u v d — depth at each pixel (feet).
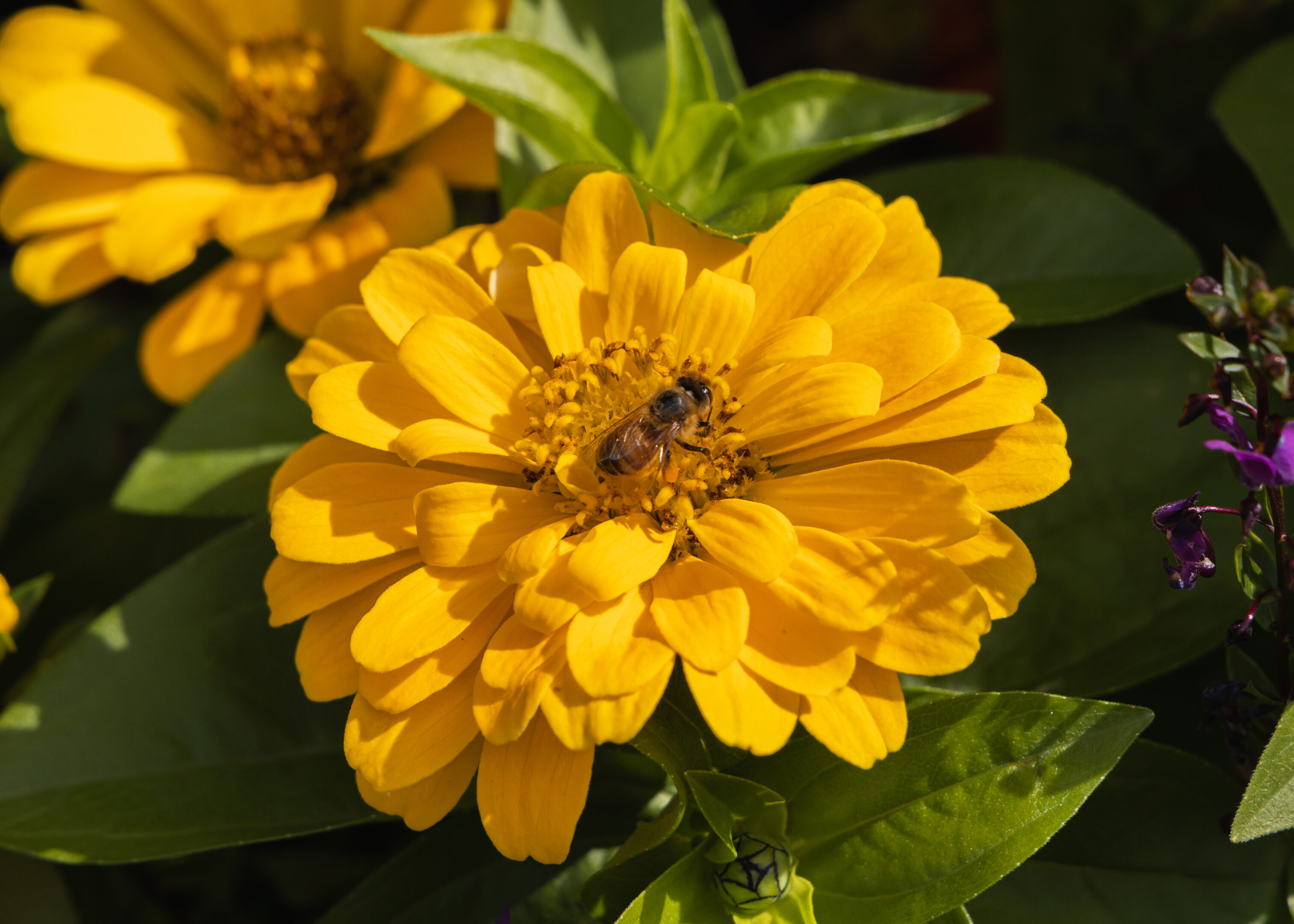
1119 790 0.97
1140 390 1.04
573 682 0.90
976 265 1.07
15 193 1.10
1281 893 0.95
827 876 0.93
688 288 0.98
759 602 0.91
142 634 1.02
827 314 0.97
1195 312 1.11
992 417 0.93
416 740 0.92
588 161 1.00
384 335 0.98
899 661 0.90
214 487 1.05
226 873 1.08
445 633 0.92
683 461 0.96
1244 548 0.91
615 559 0.91
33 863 1.04
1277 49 1.09
